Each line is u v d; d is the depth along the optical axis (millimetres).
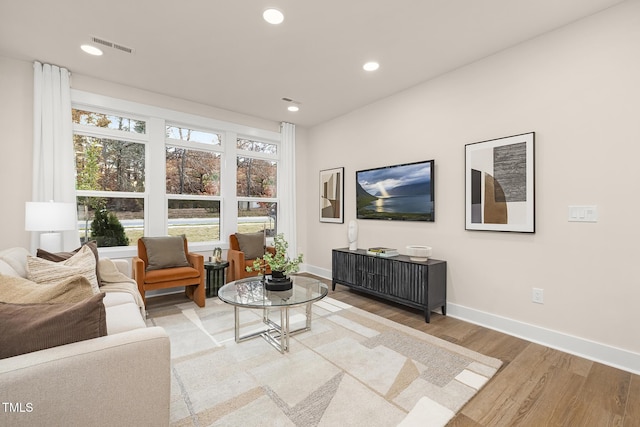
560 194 2377
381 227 3916
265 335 2574
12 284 1403
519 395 1777
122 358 1067
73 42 2648
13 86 2951
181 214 4098
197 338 2521
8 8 2174
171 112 3881
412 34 2484
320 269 5000
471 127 2951
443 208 3203
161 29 2441
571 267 2326
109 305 2086
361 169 4234
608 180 2154
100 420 1029
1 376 886
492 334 2646
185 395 1742
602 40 2172
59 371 961
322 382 1881
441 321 2957
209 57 2883
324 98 3898
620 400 1732
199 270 3340
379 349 2336
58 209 2580
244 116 4559
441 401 1702
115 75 3279
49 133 3039
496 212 2740
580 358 2223
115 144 3623
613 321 2135
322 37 2537
